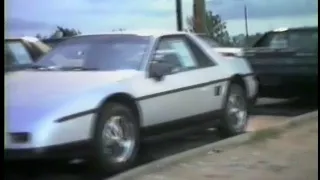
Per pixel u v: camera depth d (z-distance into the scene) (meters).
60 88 5.68
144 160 6.60
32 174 5.95
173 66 6.85
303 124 8.16
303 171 5.64
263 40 12.72
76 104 5.44
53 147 5.23
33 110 5.33
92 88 5.69
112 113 5.79
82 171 6.04
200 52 7.46
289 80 11.08
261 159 6.15
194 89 7.01
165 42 6.97
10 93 5.57
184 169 5.76
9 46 9.19
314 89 11.27
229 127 7.84
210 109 7.38
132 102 6.06
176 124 6.78
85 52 6.83
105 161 5.71
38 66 6.75
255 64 11.27
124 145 6.00
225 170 5.71
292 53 10.95
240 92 8.11
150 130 6.39
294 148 6.65
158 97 6.41
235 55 10.53
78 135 5.41
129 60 6.56
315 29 11.91
